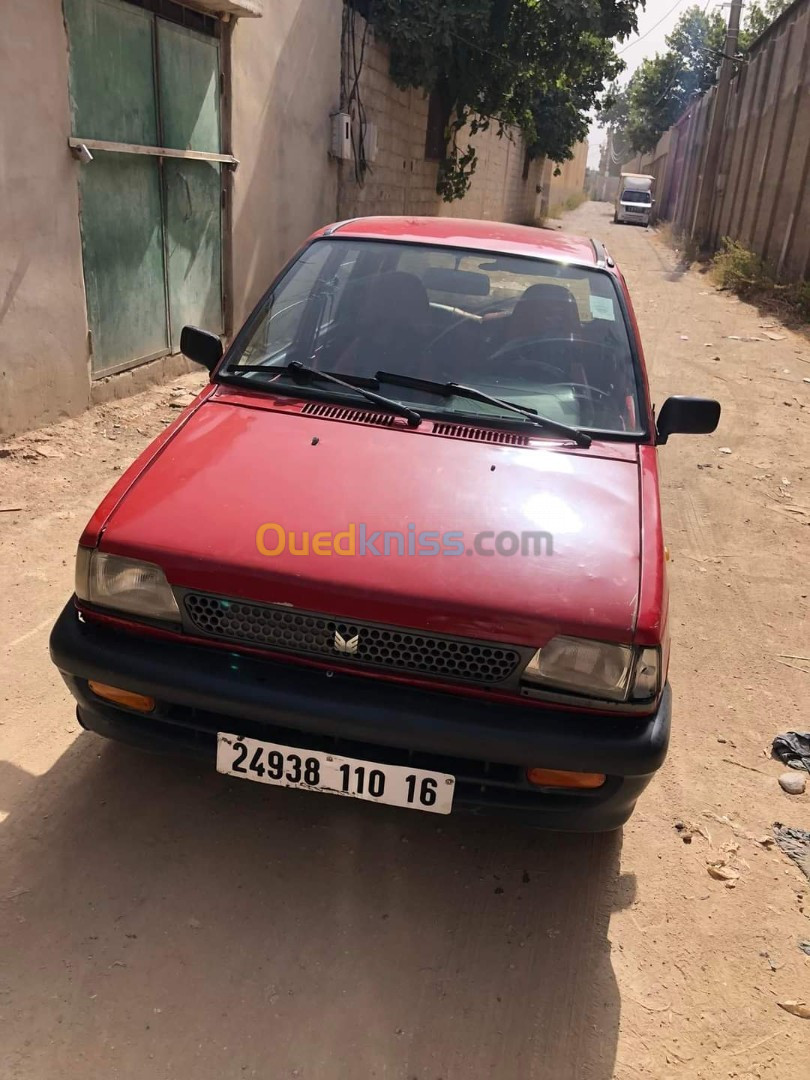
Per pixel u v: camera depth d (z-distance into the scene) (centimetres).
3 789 272
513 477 260
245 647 225
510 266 340
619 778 221
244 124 763
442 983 224
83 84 541
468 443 275
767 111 1786
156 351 674
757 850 280
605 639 214
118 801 272
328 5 911
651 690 219
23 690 321
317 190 969
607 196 7600
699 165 2733
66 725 304
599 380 309
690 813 294
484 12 1170
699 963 238
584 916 249
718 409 318
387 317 324
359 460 260
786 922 254
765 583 468
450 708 216
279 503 239
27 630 357
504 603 214
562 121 2186
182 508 237
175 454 261
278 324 323
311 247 351
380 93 1145
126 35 578
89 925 229
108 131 573
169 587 225
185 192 683
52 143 518
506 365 311
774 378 898
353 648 218
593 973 232
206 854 256
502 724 214
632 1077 205
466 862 264
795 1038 219
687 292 1471
